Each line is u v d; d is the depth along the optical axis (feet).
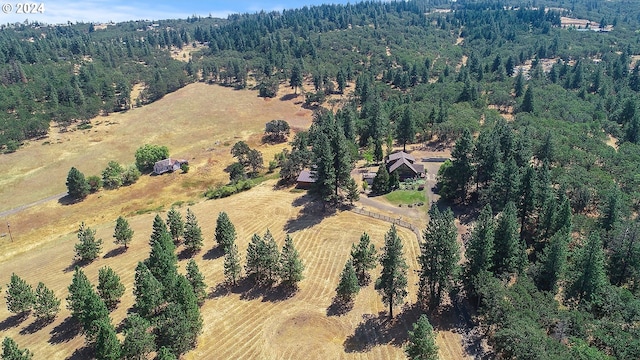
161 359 167.43
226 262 242.17
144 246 301.43
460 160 317.01
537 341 151.64
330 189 316.81
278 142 586.45
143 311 209.36
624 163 344.69
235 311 224.94
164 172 494.18
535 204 268.00
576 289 205.05
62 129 654.94
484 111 515.09
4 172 516.73
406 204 331.98
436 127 464.24
